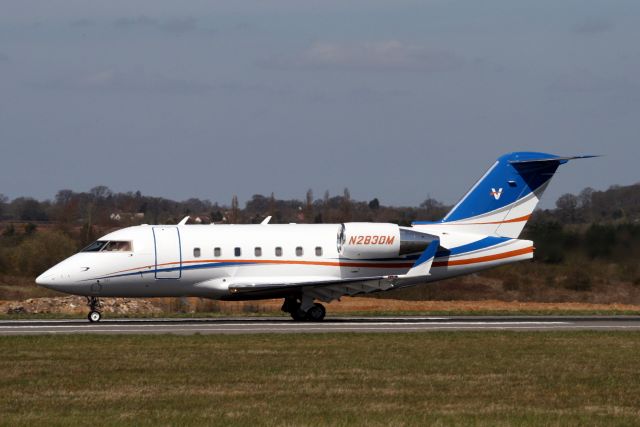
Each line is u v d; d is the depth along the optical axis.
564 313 166.75
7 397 71.62
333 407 67.75
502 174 150.50
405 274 142.88
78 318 150.25
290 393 73.31
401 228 145.25
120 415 64.62
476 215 150.25
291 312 147.00
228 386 76.50
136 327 128.00
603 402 70.69
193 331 121.38
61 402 69.56
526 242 150.12
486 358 94.00
